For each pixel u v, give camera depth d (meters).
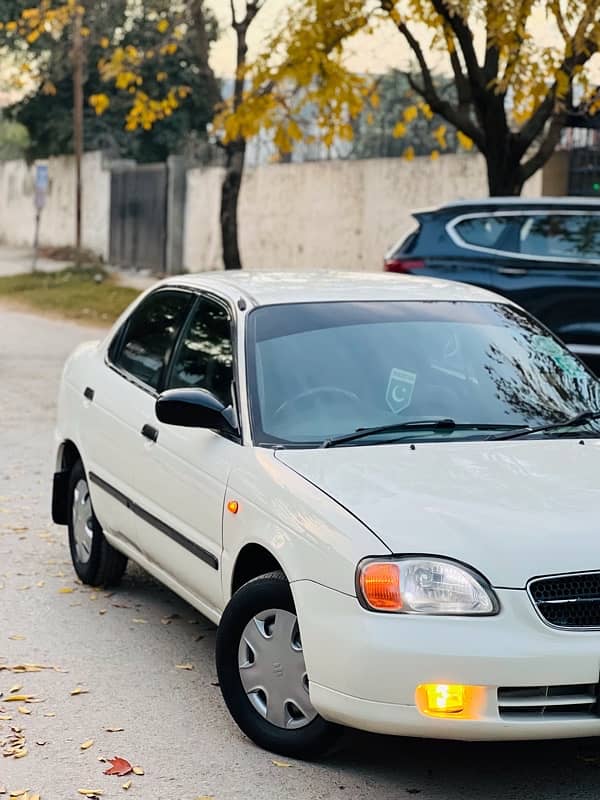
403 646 4.43
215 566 5.54
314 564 4.73
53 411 14.02
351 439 5.47
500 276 13.21
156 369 6.66
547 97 16.56
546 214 13.25
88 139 43.91
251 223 31.16
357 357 5.88
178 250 35.06
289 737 5.02
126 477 6.61
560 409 5.93
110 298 29.11
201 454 5.74
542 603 4.48
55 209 45.50
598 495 4.91
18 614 6.94
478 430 5.64
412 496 4.84
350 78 17.28
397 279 6.77
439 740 5.27
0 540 8.51
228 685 5.20
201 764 4.98
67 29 34.22
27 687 5.82
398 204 25.80
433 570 4.50
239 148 24.52
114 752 5.09
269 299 6.14
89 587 7.48
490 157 17.02
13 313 26.83
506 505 4.78
